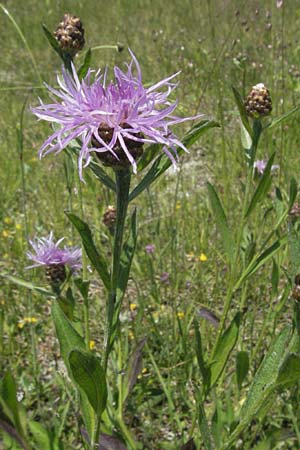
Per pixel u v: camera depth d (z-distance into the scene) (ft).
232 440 0.54
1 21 2.96
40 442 0.59
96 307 1.02
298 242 0.50
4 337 0.95
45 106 0.45
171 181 1.48
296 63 1.78
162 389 0.80
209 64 1.91
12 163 1.55
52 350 0.94
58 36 0.65
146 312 1.00
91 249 0.48
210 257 1.13
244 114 0.63
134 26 2.54
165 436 0.78
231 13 2.05
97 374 0.46
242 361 0.67
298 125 1.39
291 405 0.73
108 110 0.44
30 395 0.82
